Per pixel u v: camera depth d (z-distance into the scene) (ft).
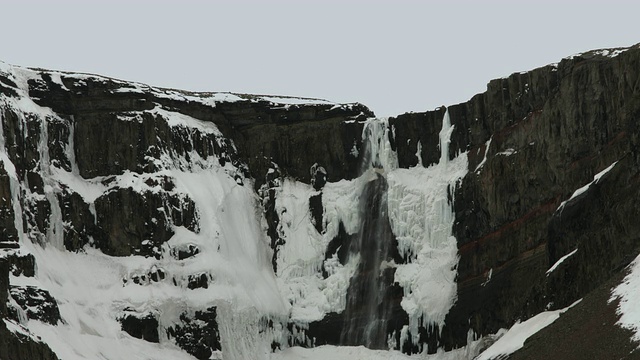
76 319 450.71
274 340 490.49
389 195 490.49
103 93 489.26
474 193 466.29
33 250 454.40
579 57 431.84
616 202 395.75
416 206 485.56
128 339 460.14
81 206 476.95
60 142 480.64
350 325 489.67
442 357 467.52
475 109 471.62
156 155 489.67
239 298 483.10
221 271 482.69
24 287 435.12
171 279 475.72
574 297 398.62
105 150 487.20
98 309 462.19
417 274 479.41
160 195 483.10
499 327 449.89
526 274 441.68
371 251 492.95
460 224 472.03
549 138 435.94
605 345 342.85
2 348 405.39
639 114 400.67
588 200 406.21
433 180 483.92
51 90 482.28
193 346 469.98
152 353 460.55
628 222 386.11
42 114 475.72
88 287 465.47
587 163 423.23
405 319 479.00
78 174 483.92
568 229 412.16
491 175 457.27
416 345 476.13
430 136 488.44
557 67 442.91
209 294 477.36
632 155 395.75
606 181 401.70
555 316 396.78
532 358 363.76
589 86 424.05
